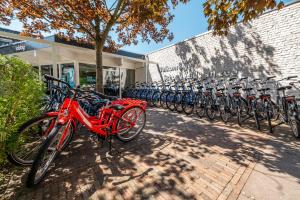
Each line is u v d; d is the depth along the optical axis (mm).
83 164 2445
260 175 2170
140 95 8609
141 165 2422
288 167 2352
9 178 2104
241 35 6102
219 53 6836
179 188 1919
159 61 9883
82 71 8594
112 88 10031
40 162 1856
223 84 6645
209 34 7180
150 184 1993
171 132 3895
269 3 2396
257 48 5699
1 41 9672
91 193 1850
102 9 5082
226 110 4574
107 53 8156
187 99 5727
